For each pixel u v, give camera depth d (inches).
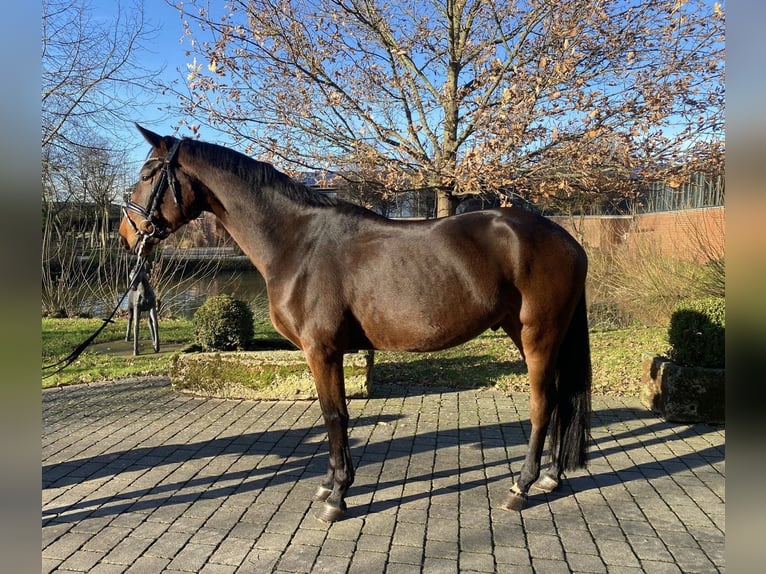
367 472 140.3
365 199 280.8
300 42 232.4
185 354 213.2
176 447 158.9
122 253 492.1
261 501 124.7
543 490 129.3
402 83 259.3
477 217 116.9
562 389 127.1
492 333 349.7
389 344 116.4
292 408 196.1
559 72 209.0
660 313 372.5
